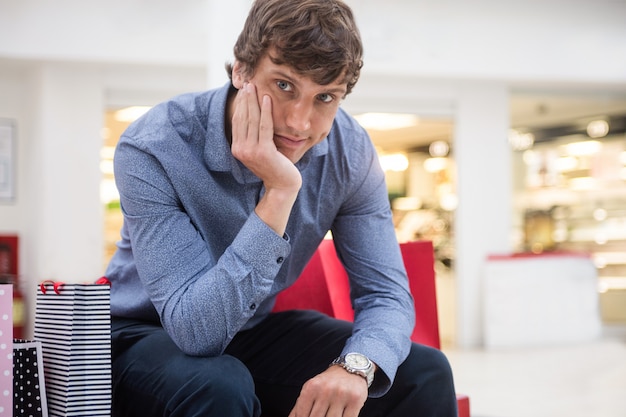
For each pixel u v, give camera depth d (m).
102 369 1.38
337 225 1.69
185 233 1.44
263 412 1.67
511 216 8.30
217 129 1.49
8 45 6.55
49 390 1.39
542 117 8.54
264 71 1.34
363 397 1.36
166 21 6.78
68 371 1.35
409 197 8.38
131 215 1.45
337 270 2.11
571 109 8.60
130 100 7.25
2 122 7.20
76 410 1.35
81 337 1.37
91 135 7.13
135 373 1.44
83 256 7.13
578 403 4.50
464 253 8.16
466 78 7.68
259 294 1.36
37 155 7.04
